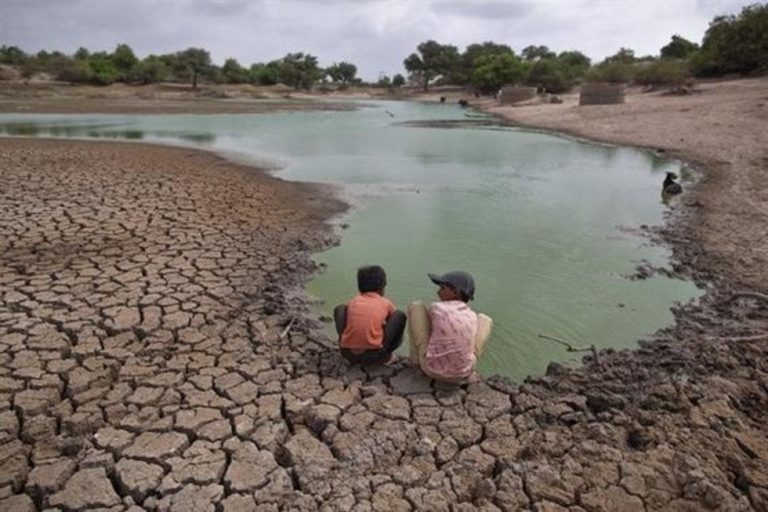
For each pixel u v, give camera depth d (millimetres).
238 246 7660
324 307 5883
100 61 71625
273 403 3992
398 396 4086
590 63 69562
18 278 6203
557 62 61250
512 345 5129
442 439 3623
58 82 66938
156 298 5777
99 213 9078
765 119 19859
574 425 3783
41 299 5656
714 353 4699
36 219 8586
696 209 9836
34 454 3424
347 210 10258
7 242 7461
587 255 7641
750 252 7312
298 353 4730
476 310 5852
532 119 31328
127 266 6695
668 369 4527
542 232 8820
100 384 4207
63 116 34531
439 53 94250
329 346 4871
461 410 3936
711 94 31234
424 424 3773
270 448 3537
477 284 6559
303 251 7652
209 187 11664
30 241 7531
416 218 9742
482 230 8953
